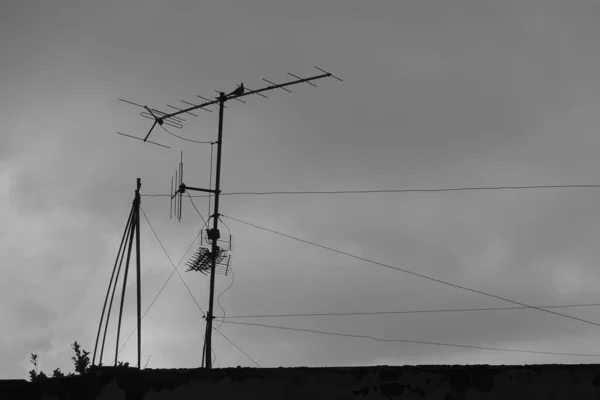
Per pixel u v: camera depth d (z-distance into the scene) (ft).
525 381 37.35
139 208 43.98
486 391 37.11
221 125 67.62
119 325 41.98
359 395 36.60
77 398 34.78
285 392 36.24
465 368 37.37
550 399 37.19
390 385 36.83
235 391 35.91
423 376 37.01
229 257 64.44
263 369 36.42
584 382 37.42
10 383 34.58
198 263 63.72
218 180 66.18
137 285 41.37
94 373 35.53
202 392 35.68
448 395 36.91
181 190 65.46
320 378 36.60
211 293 62.64
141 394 35.19
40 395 34.63
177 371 35.86
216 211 65.41
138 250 42.29
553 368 37.52
